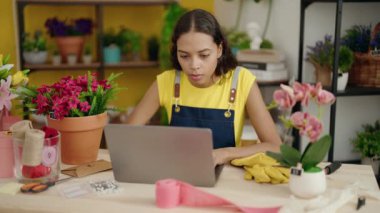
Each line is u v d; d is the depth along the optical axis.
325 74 2.91
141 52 4.02
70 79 1.65
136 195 1.38
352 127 3.14
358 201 1.31
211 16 1.73
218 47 1.77
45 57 3.61
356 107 3.12
